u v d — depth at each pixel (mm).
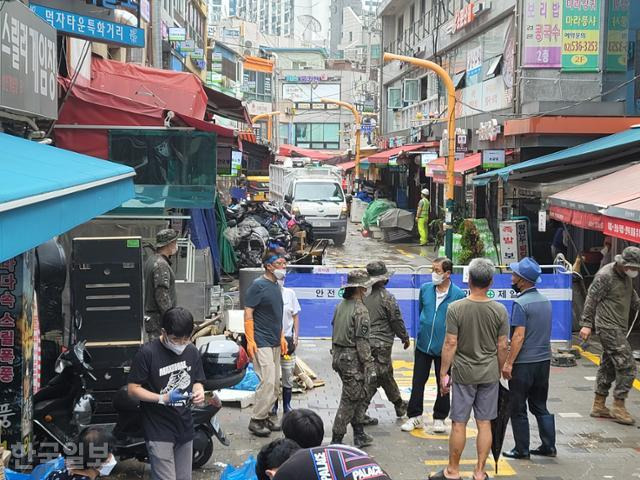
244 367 6742
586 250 15547
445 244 19562
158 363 5270
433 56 31609
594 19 20188
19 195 3885
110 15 10539
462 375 6426
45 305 7047
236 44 71812
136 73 15680
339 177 31250
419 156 29266
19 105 7617
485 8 23812
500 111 23016
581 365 11102
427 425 8289
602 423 8406
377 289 8117
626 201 10555
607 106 19453
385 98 43969
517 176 16406
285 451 3674
